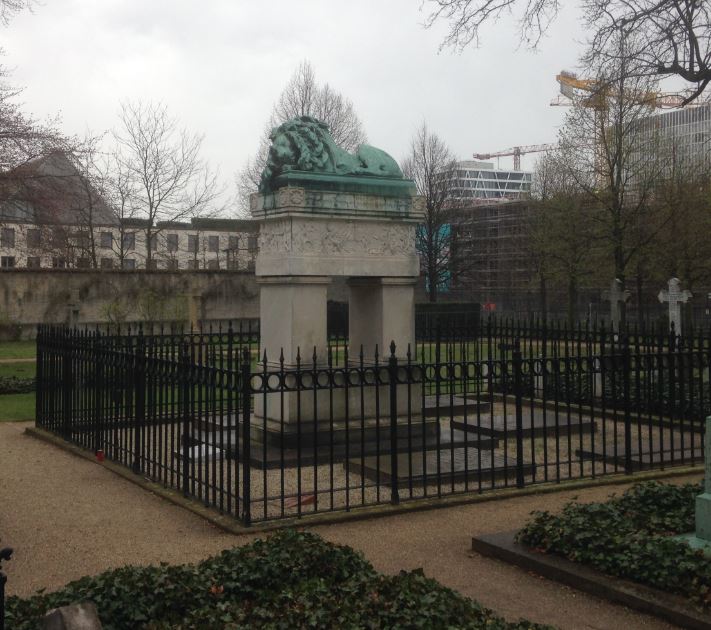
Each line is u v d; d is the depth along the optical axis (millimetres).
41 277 32375
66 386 12148
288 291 10789
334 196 10922
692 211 30469
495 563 6688
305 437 10562
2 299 31766
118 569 5379
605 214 29609
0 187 24422
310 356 10781
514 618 5531
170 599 5043
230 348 11164
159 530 7625
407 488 9062
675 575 5648
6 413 15586
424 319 24688
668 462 10383
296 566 5613
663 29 16125
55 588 6113
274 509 8250
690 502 7297
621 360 10797
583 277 33562
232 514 7898
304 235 10750
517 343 9422
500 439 11727
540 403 15430
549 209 33531
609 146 29391
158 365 9469
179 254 57031
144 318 32438
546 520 6867
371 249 11250
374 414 11164
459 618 4887
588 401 14773
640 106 28250
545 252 34250
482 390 17547
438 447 8664
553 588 6102
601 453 10781
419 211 11547
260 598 5211
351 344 11789
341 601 5016
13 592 6027
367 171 11328
